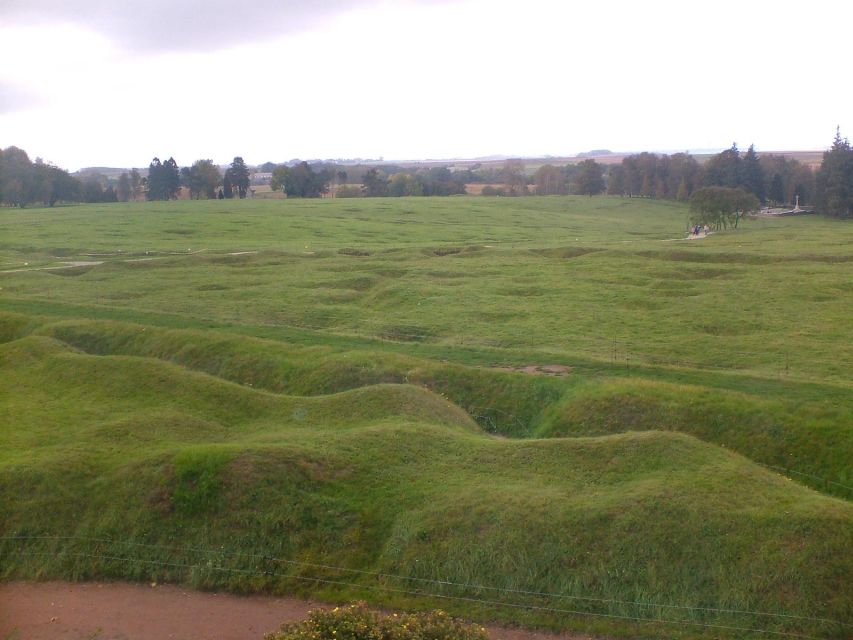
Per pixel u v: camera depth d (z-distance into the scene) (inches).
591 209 5605.3
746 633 600.1
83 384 1178.0
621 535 688.4
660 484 753.6
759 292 1918.1
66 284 2246.6
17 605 665.6
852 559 642.2
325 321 1743.4
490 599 652.7
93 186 6732.3
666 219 5083.7
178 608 660.7
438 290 2044.8
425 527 719.7
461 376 1242.0
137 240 3417.8
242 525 738.2
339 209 5009.8
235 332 1590.8
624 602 637.9
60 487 795.4
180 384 1144.2
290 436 916.6
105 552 727.1
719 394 1083.3
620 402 1089.4
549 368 1280.8
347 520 745.0
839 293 1889.8
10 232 3681.1
